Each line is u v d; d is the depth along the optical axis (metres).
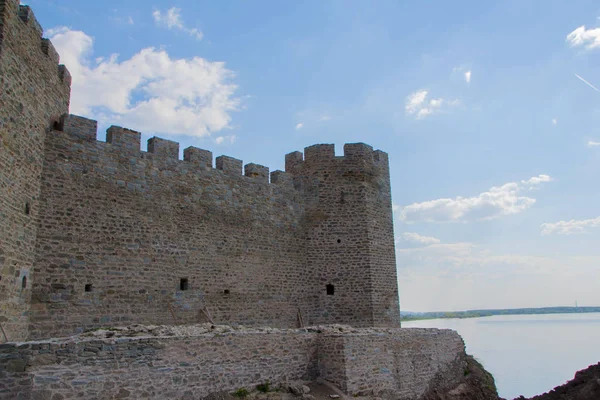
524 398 26.08
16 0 16.30
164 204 22.23
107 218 20.17
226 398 15.16
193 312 22.33
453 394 22.98
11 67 15.87
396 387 19.89
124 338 13.91
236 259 24.62
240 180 25.84
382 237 29.30
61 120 19.89
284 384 17.09
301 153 30.36
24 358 12.09
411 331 21.95
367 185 29.33
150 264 21.19
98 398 12.87
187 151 24.14
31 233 17.58
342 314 27.39
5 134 15.45
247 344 16.61
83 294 18.92
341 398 17.22
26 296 17.12
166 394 14.12
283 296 26.30
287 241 27.23
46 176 18.66
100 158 20.42
